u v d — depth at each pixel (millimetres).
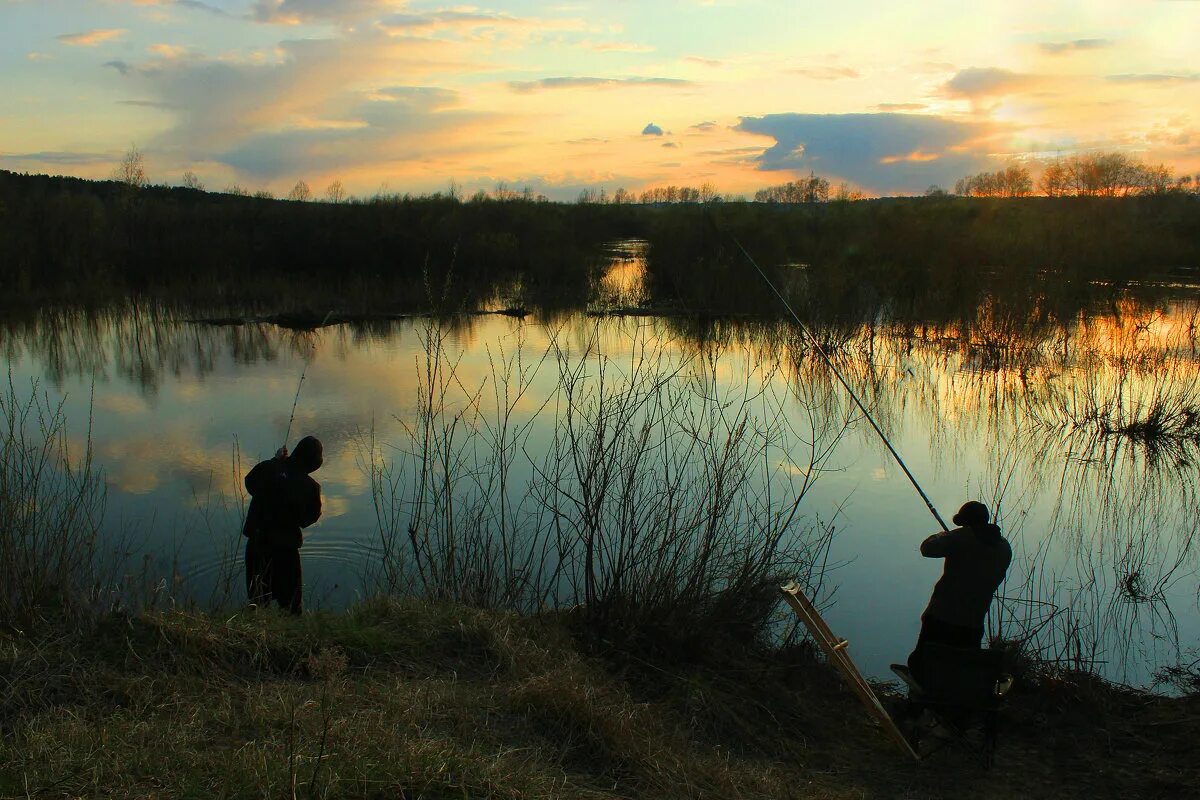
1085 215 25812
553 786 4086
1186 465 13055
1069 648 7000
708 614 6688
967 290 22297
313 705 4457
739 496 10289
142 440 13281
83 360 20844
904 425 15258
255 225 33625
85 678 4566
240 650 5031
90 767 3691
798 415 15375
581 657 6023
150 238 32500
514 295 30141
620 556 6723
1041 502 11438
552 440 12742
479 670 5379
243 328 25750
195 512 9883
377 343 23234
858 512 10570
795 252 27938
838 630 7539
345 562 8531
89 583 6871
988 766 5383
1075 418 15320
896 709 6230
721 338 22453
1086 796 5094
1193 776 5215
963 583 5801
